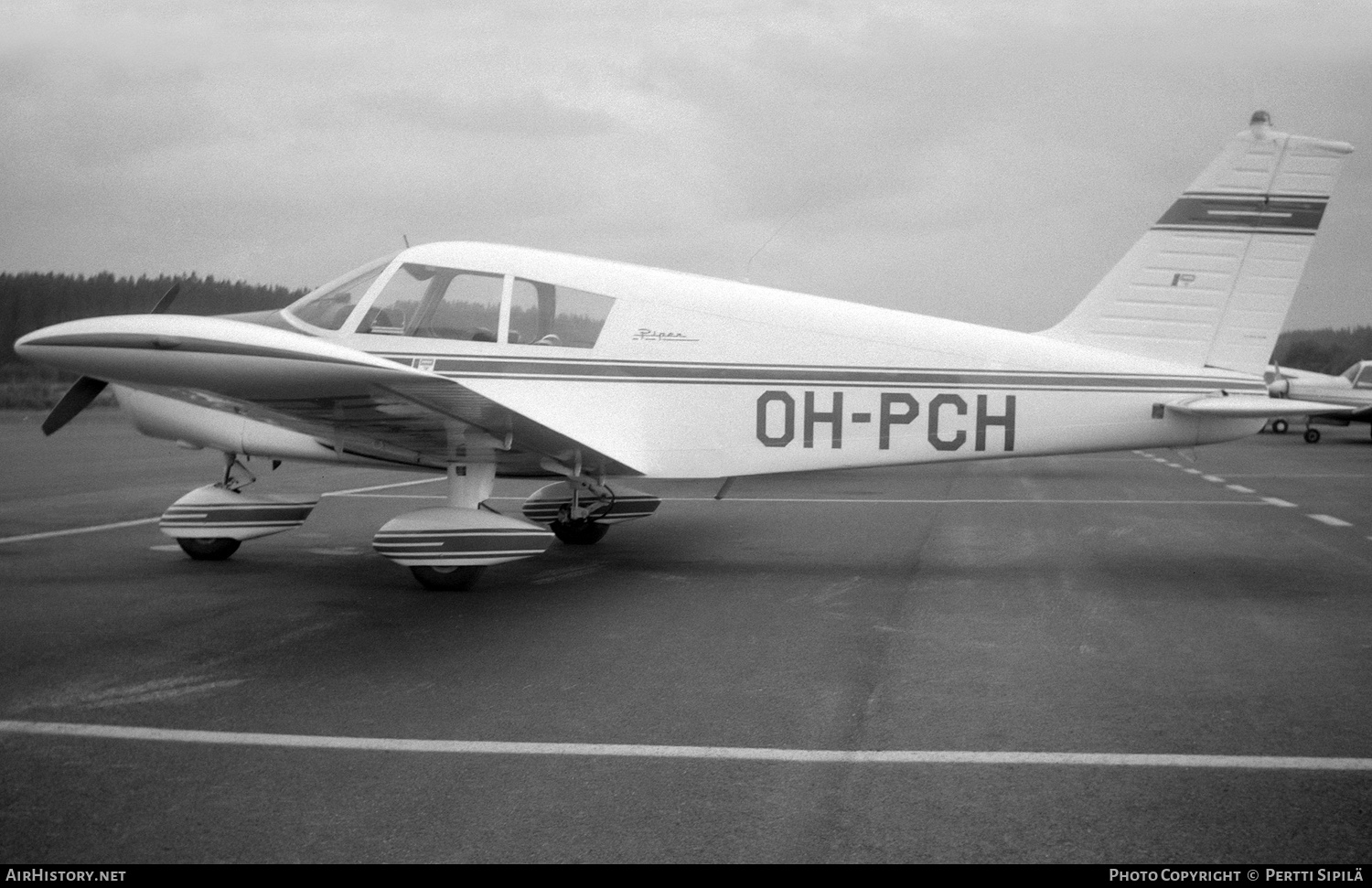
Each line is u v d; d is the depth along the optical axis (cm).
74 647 493
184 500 734
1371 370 2436
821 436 712
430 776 331
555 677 447
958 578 684
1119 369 720
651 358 712
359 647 498
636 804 309
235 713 394
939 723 385
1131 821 296
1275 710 400
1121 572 707
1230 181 734
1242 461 1823
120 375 512
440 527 629
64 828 291
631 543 838
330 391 517
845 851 278
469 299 719
